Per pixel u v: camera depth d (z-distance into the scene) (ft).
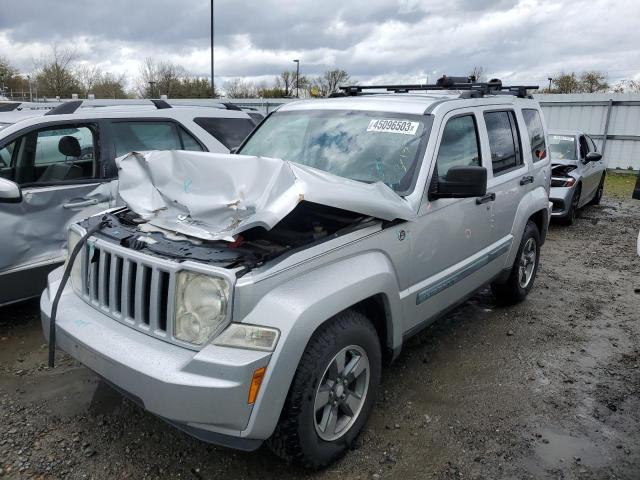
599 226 33.78
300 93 137.69
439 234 12.41
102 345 8.95
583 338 16.19
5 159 15.52
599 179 39.93
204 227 9.50
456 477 9.86
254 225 8.45
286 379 8.45
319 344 9.09
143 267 8.91
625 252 26.94
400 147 12.45
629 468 10.26
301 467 9.56
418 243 11.69
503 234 15.90
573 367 14.30
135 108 18.47
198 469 9.86
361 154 12.71
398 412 11.87
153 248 9.26
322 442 9.55
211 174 9.94
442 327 16.71
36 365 13.44
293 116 14.80
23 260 14.88
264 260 8.71
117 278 9.46
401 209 10.73
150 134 18.29
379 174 12.20
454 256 13.28
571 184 32.53
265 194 8.80
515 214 16.43
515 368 14.11
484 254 14.70
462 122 13.89
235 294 8.22
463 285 13.92
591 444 10.97
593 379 13.67
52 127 16.12
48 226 15.34
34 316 16.33
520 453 10.61
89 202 16.16
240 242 9.20
